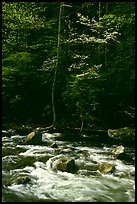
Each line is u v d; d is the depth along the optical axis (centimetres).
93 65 1888
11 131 1675
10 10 1883
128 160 1217
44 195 841
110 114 1920
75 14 2166
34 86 2139
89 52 2017
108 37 1688
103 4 2116
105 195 864
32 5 1933
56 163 1055
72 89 1802
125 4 1911
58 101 2098
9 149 1296
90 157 1225
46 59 2048
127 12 1895
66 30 2092
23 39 2081
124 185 947
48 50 2055
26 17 1825
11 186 886
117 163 1162
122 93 1881
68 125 1923
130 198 852
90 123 1894
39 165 1081
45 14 2162
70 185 921
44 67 1912
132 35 1900
